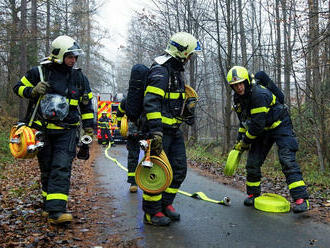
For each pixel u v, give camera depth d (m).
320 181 8.06
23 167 10.23
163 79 3.89
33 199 5.36
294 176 4.61
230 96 13.40
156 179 3.98
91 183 7.25
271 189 6.71
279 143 4.82
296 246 3.37
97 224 4.14
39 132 3.85
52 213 3.86
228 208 4.96
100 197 5.77
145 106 3.86
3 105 22.48
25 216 4.29
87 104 4.36
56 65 4.09
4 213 4.45
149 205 4.09
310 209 4.84
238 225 4.09
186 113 4.23
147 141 3.85
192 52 4.09
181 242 3.52
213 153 17.61
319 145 11.05
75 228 3.94
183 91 4.17
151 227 4.03
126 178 7.93
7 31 18.80
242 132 5.25
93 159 12.05
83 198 5.62
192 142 18.05
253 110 4.70
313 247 3.34
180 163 4.32
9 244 3.24
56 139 4.09
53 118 3.99
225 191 6.41
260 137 5.10
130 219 4.38
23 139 3.72
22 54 18.19
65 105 4.04
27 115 4.11
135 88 4.31
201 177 8.23
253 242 3.50
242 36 17.36
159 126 3.84
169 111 4.11
